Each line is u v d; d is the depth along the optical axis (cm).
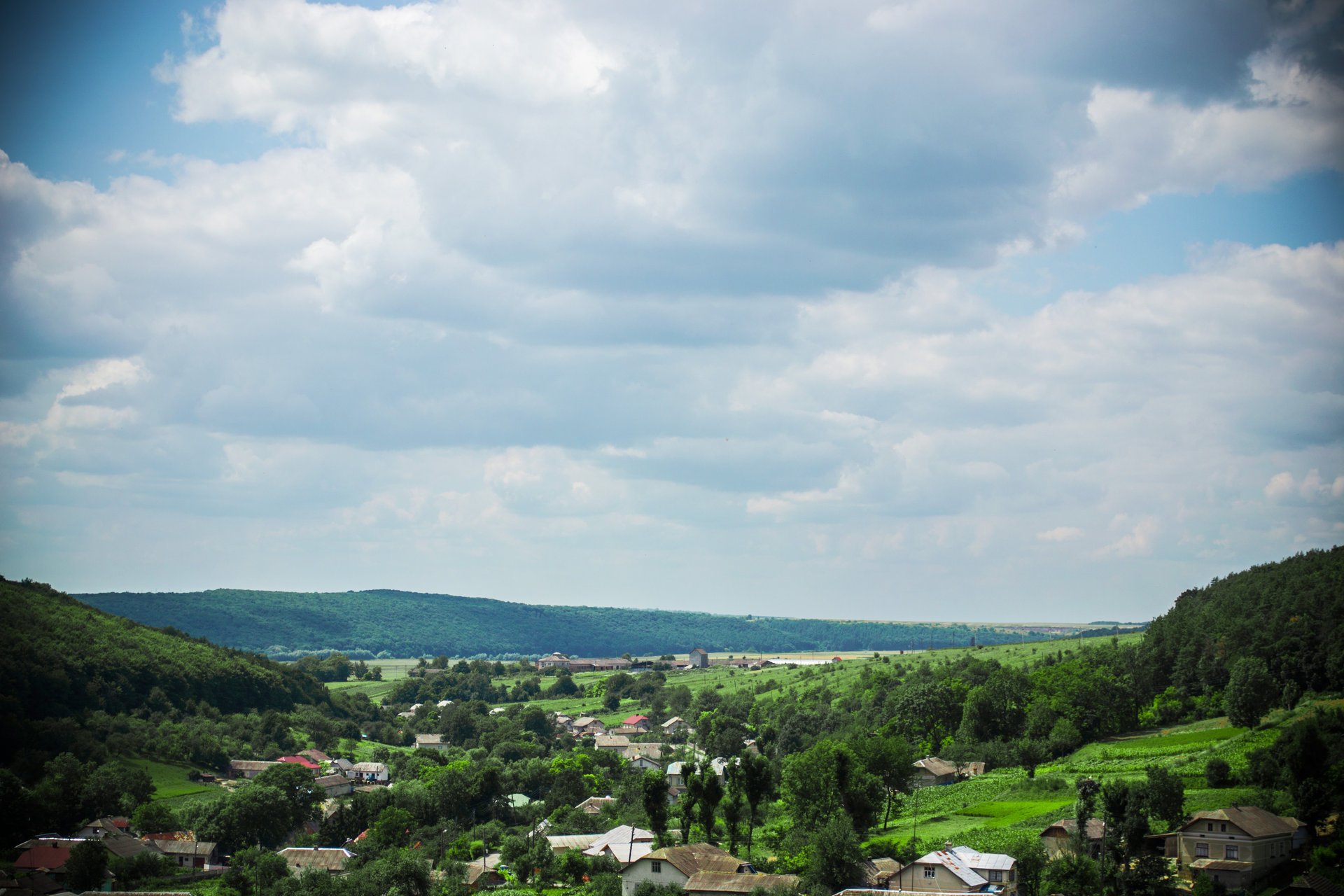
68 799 17462
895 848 13600
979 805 16450
